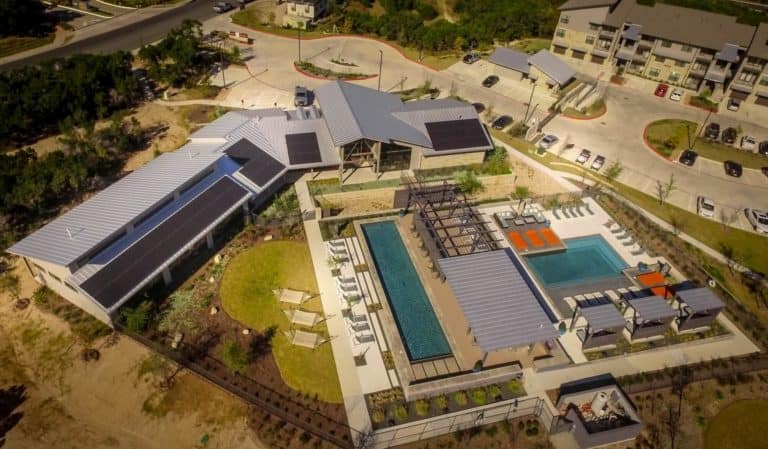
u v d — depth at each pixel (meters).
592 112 78.75
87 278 39.31
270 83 78.69
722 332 46.16
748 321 47.44
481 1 110.25
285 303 44.88
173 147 62.66
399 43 95.31
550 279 50.44
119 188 47.56
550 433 37.22
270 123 60.06
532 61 81.44
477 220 55.84
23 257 44.34
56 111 63.19
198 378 38.69
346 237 52.16
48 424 35.75
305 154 57.22
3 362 38.94
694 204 62.56
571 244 54.38
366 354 41.44
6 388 37.47
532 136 71.06
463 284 43.41
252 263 48.09
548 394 39.84
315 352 41.25
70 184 53.34
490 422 37.78
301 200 55.72
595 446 36.94
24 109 60.88
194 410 37.00
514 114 76.38
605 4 88.00
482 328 40.22
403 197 56.66
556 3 113.44
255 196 52.16
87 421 36.09
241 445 35.44
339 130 56.31
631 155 70.25
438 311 45.38
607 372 41.84
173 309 43.09
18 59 79.94
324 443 35.62
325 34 95.94
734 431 39.16
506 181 62.25
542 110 78.00
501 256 46.09
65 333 40.75
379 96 65.50
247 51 87.38
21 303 42.62
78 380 38.16
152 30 92.44
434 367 40.94
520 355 42.28
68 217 44.06
